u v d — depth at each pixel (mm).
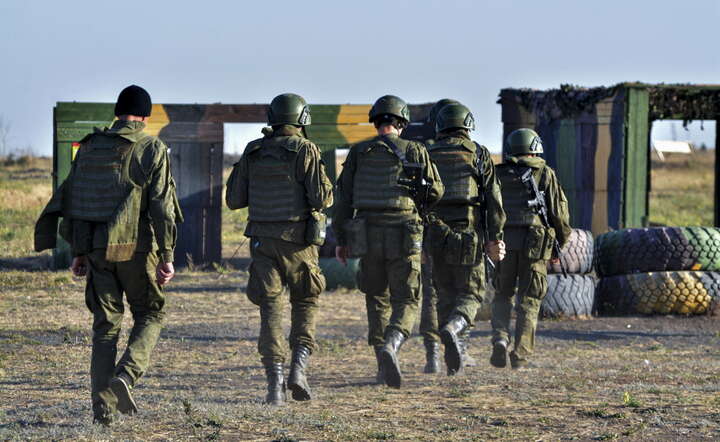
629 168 71500
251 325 48594
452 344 28844
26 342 40625
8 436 19188
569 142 75625
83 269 21281
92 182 20438
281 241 24109
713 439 19266
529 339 32938
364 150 26938
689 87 71312
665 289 52875
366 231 26625
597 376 30859
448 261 28938
